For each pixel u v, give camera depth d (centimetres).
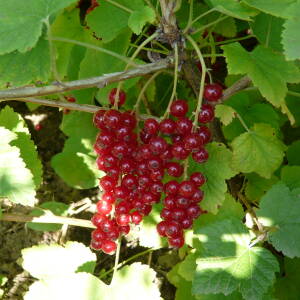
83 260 39
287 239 34
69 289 36
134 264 37
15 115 40
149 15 31
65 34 41
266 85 31
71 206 46
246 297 33
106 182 34
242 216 38
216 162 36
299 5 30
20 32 29
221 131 41
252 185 42
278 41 35
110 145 33
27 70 31
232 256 34
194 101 42
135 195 34
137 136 33
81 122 44
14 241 50
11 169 35
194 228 38
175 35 32
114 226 35
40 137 55
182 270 40
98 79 31
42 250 39
